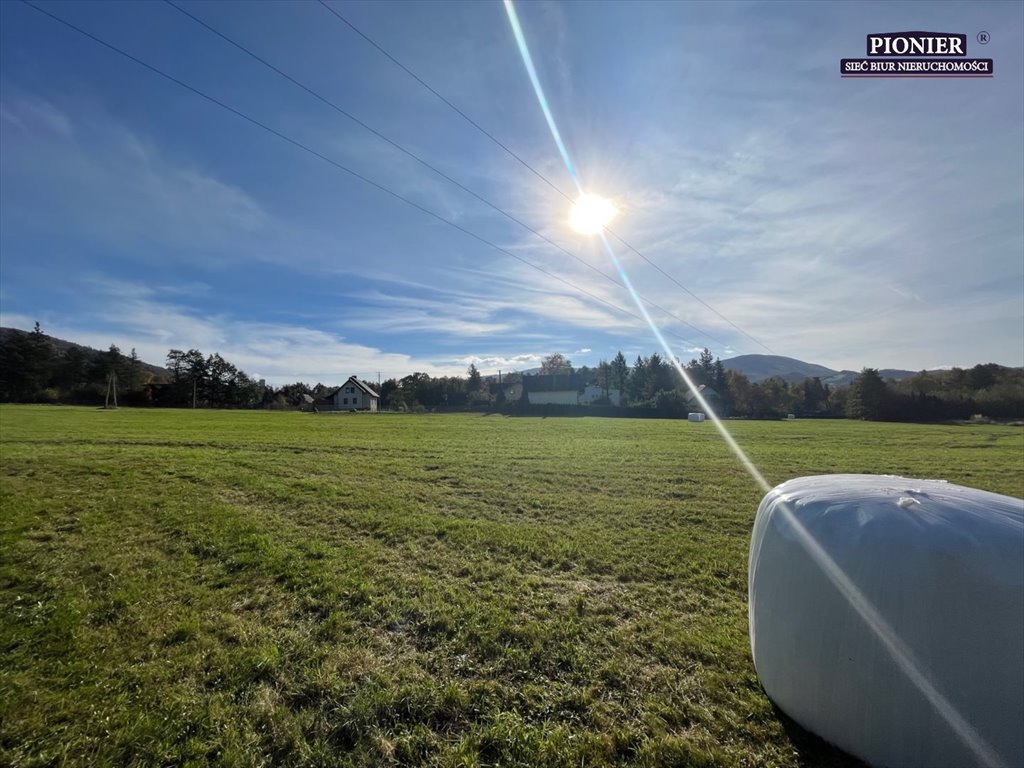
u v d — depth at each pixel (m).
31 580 4.71
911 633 2.17
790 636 2.60
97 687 3.05
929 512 2.35
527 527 7.02
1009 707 2.00
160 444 16.27
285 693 3.08
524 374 83.56
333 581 4.83
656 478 11.30
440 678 3.28
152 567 5.14
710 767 2.51
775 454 16.52
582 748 2.65
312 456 14.03
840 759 2.41
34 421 25.80
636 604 4.52
